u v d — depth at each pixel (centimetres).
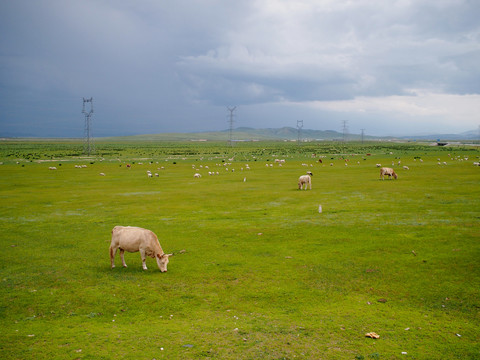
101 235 2583
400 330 1211
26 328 1232
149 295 1523
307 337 1166
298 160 11962
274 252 2120
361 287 1591
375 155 14112
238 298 1494
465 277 1641
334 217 3056
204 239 2441
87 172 8050
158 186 5603
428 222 2745
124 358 1033
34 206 3831
